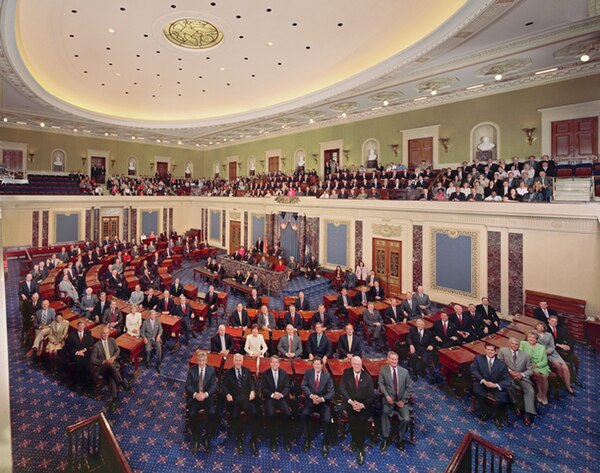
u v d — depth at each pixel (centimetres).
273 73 1466
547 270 998
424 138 1585
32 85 1391
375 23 1048
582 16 829
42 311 858
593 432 593
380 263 1426
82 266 1515
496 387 614
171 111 2030
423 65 1145
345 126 1902
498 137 1361
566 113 1212
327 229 1633
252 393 576
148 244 2212
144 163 2742
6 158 2141
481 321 861
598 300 921
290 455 556
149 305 1052
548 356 715
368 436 601
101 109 1958
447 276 1219
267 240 1953
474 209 1120
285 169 2281
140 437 588
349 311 1035
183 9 1003
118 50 1252
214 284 1599
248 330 845
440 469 525
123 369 793
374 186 1530
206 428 567
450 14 958
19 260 1798
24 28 1055
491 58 1052
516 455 545
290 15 1029
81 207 2144
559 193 1091
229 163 2769
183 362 858
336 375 654
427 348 786
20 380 754
